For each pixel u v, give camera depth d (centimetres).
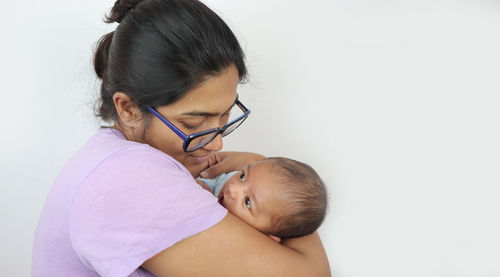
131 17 71
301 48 142
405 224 147
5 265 182
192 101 72
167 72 67
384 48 132
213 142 90
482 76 122
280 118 156
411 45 128
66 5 148
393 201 146
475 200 132
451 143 131
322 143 152
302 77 146
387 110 137
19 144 165
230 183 123
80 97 158
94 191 66
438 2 121
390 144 141
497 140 124
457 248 140
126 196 65
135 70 69
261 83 153
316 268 85
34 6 147
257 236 74
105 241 65
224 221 71
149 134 81
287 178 115
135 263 64
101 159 69
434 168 136
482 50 120
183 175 73
